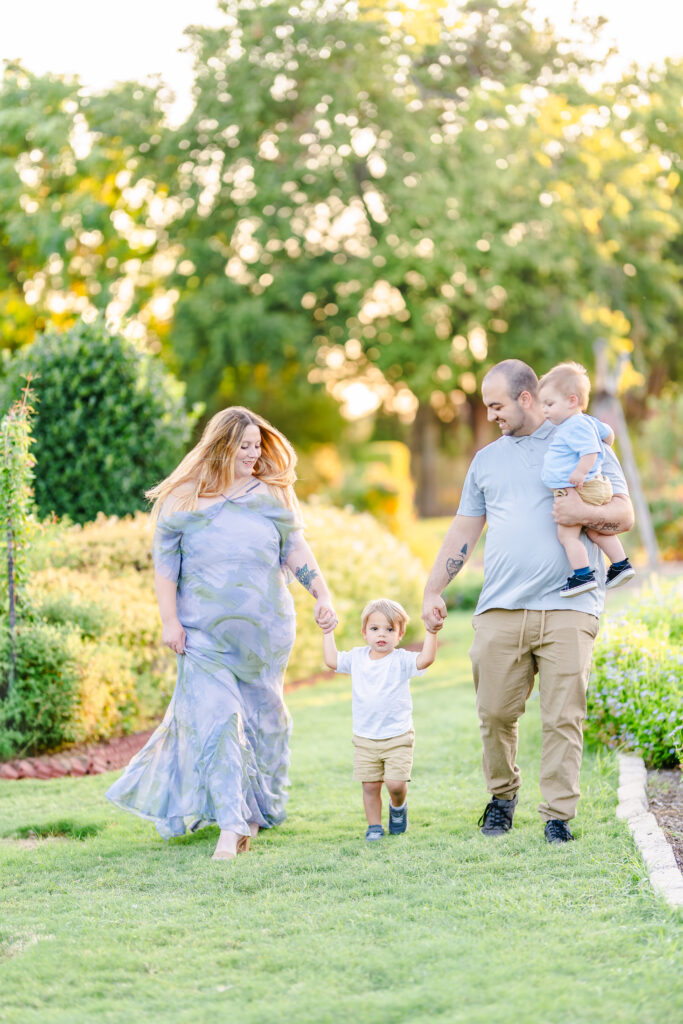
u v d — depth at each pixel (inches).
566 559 212.4
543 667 214.5
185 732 225.0
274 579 231.8
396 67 898.1
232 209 991.0
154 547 230.5
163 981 154.6
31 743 320.8
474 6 904.3
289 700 421.7
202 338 1023.6
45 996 151.6
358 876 196.9
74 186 957.8
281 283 1013.8
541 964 150.9
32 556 377.4
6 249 978.7
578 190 898.7
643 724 269.6
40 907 189.3
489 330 1074.7
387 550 589.3
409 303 1035.9
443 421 1694.1
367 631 227.3
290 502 240.7
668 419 1043.3
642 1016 134.4
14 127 909.2
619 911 170.1
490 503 219.1
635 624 333.7
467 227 908.6
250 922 175.3
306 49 915.4
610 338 927.0
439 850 211.8
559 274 1002.7
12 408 326.6
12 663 317.7
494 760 221.3
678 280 1077.8
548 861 198.1
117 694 350.0
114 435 445.7
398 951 158.9
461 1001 141.3
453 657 529.3
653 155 916.0
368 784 225.3
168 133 956.0
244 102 918.4
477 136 872.9
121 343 449.7
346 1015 139.3
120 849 224.2
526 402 215.9
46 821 246.2
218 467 228.8
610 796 239.6
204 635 226.8
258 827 235.8
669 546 923.4
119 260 984.3
